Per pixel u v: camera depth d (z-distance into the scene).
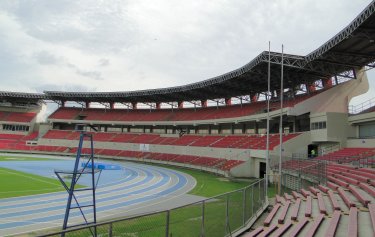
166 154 67.62
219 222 15.04
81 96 84.06
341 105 41.72
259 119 53.03
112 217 20.09
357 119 37.88
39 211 20.59
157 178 42.12
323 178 25.25
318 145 42.34
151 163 67.19
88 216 20.08
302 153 41.81
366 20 27.09
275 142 44.34
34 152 80.06
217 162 52.34
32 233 15.80
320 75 48.00
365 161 29.27
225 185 36.69
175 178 42.69
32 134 86.25
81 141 14.72
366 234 10.69
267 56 41.94
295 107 43.50
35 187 29.77
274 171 37.34
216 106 73.31
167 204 24.78
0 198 24.23
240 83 58.69
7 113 88.19
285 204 18.41
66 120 84.88
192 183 37.84
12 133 85.50
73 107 90.44
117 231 12.27
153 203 25.05
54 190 28.53
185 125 72.69
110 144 76.88
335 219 12.69
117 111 86.88
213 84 60.28
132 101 84.75
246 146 50.00
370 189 16.84
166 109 82.06
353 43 32.88
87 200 25.14
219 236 13.21
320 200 17.28
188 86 66.12
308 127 46.75
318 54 36.72
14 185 30.44
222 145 56.31
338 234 11.11
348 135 39.25
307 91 52.78
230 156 51.53
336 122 39.22
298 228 12.39
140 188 32.88
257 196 22.25
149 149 71.12
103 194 28.33
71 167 49.75
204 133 70.69
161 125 76.31
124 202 25.12
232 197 22.16
